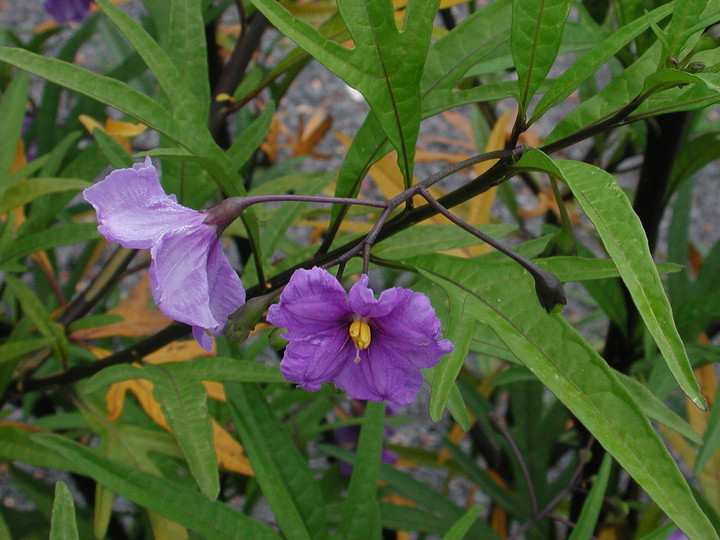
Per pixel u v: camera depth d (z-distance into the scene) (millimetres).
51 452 326
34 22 1311
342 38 329
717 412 319
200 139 248
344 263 202
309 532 286
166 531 330
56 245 341
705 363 384
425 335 189
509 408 588
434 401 200
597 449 392
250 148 295
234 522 266
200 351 372
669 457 187
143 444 354
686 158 352
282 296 187
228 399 289
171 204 207
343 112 1234
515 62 214
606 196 182
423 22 211
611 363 382
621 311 361
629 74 228
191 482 384
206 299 205
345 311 193
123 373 277
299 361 194
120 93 244
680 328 378
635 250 175
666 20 289
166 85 248
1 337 460
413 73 215
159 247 197
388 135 222
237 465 348
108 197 198
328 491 506
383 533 476
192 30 285
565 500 461
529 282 216
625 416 193
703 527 181
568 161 194
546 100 216
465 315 213
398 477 425
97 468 261
